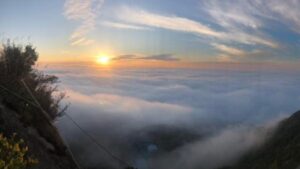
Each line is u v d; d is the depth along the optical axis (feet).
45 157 19.01
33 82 26.35
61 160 21.27
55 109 26.89
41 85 27.09
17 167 12.14
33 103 23.17
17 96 22.56
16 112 21.33
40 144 20.38
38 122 22.20
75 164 23.02
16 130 18.29
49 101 26.27
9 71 24.76
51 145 21.95
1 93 21.83
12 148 12.84
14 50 26.14
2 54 25.63
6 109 20.08
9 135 17.21
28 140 18.72
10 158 12.26
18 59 25.81
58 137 22.99
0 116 17.79
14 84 23.77
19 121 20.36
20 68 25.49
